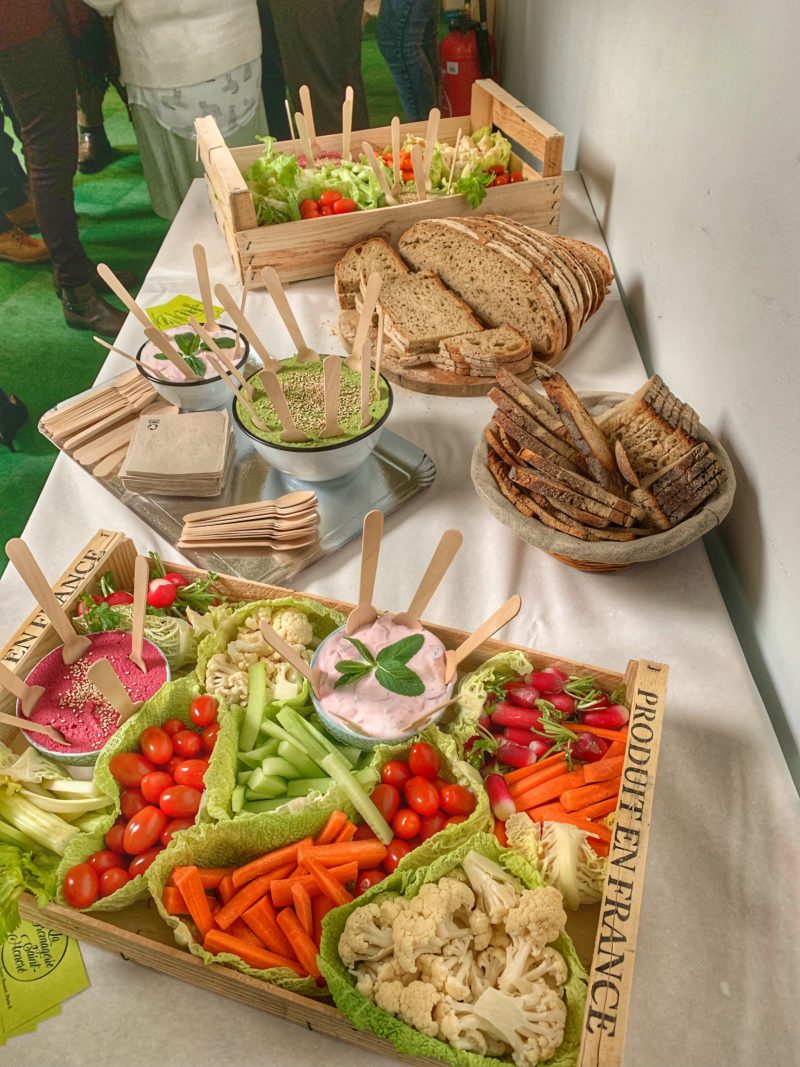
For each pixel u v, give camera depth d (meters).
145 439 1.46
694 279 1.51
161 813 0.96
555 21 2.78
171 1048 0.83
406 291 1.84
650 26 1.74
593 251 1.90
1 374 2.98
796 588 1.08
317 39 2.94
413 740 1.00
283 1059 0.82
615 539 1.21
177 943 0.87
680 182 1.57
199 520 1.37
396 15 3.21
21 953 0.90
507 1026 0.75
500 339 1.69
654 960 0.89
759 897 0.94
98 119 3.39
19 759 1.01
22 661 1.09
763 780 1.05
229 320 1.88
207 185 2.32
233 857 0.94
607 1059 0.72
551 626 1.25
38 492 2.65
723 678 1.17
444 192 2.08
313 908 0.90
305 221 1.92
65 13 2.51
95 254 3.32
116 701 1.01
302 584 1.31
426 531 1.40
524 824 0.93
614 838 0.87
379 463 1.50
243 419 1.42
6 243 3.33
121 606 1.17
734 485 1.23
